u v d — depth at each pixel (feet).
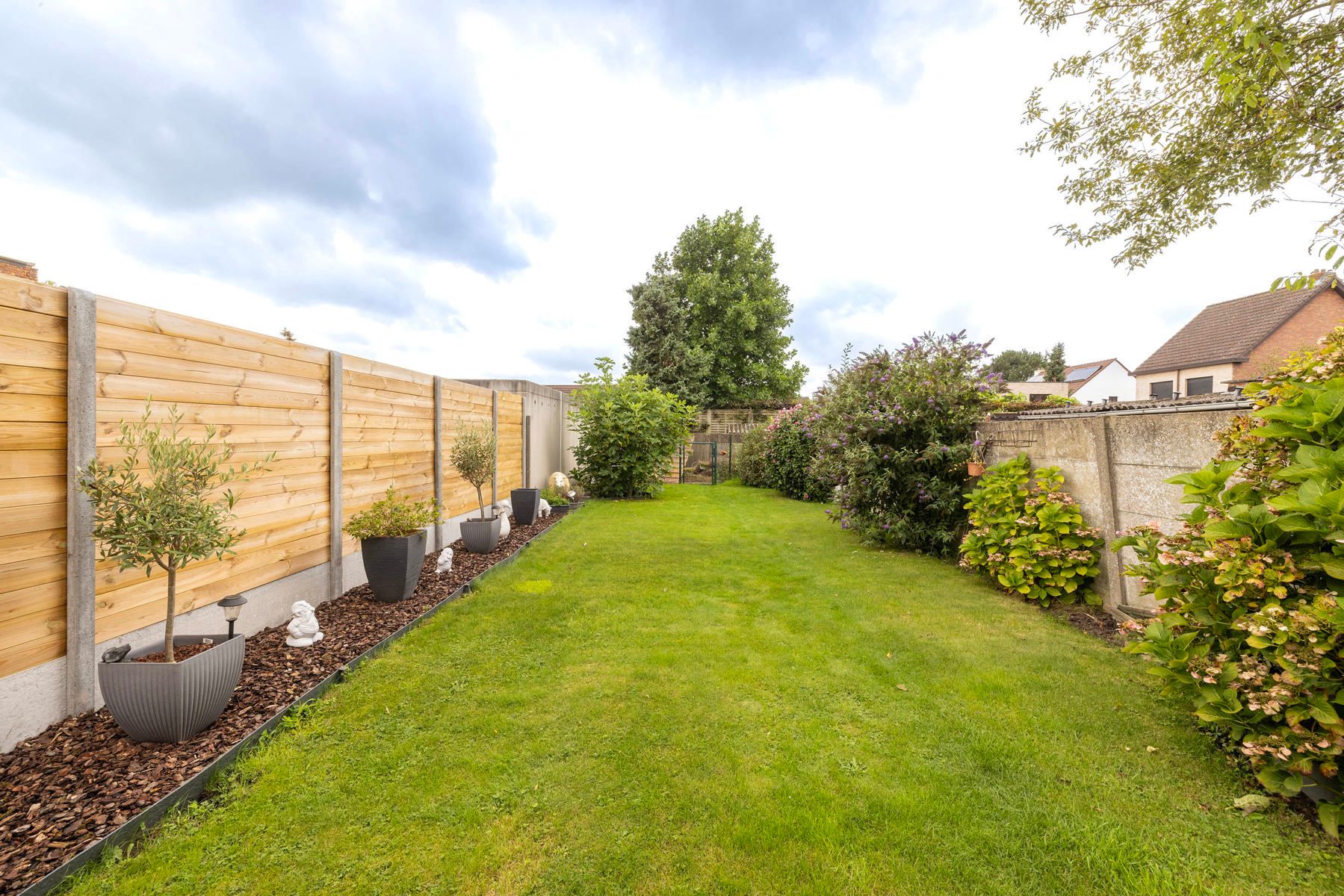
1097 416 13.80
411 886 5.26
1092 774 7.11
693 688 9.64
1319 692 5.98
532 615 13.41
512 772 7.11
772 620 13.32
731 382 80.12
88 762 6.83
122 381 8.41
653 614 13.67
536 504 27.14
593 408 38.09
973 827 6.12
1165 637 7.66
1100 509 13.75
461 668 10.38
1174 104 16.52
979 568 16.96
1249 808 6.33
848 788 6.82
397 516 14.49
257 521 11.48
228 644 8.00
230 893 5.12
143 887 5.14
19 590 7.09
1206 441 10.69
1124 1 15.89
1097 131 18.29
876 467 21.17
